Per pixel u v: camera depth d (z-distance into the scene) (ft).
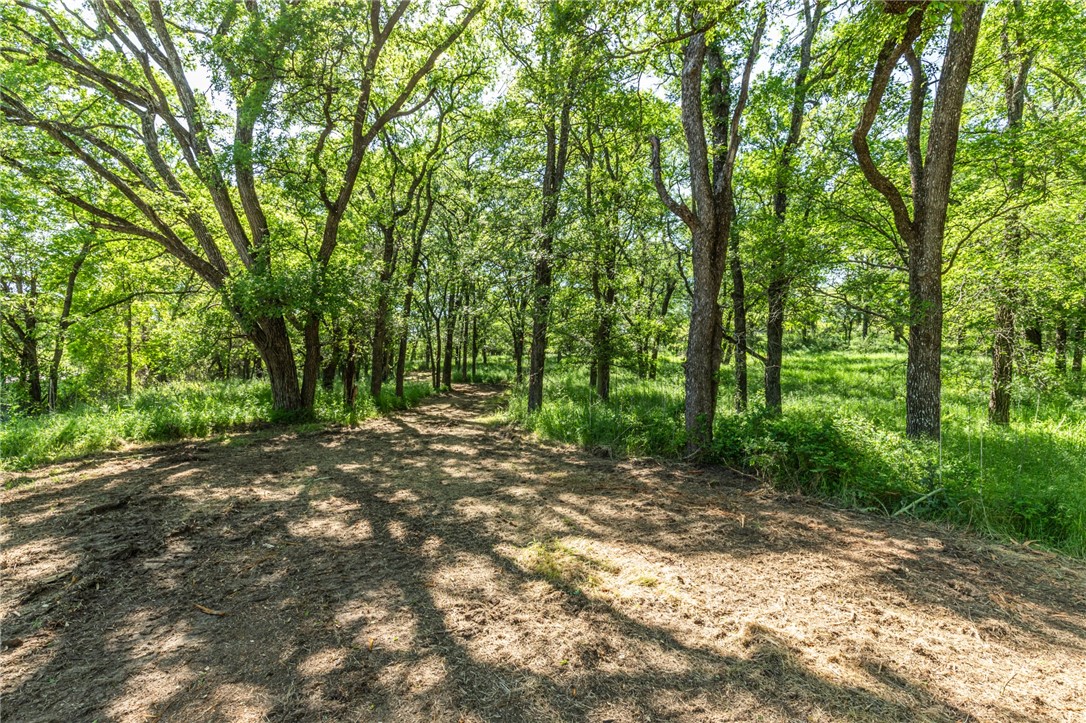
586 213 37.55
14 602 10.34
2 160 29.14
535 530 14.44
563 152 37.06
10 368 52.85
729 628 9.18
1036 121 25.53
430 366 113.19
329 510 16.39
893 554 12.39
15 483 19.45
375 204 46.70
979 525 13.93
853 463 17.63
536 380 38.17
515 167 46.98
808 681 7.68
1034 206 25.86
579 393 48.44
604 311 36.24
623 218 40.04
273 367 37.91
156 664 8.37
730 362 73.77
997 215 26.21
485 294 43.70
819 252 27.07
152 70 36.40
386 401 49.49
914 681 7.68
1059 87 37.45
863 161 21.45
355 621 9.64
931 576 11.21
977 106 37.06
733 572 11.46
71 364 70.13
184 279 50.70
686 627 9.24
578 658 8.35
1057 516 13.30
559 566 11.98
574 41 20.72
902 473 16.67
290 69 30.63
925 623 9.32
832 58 23.90
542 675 7.93
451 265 51.11
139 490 18.40
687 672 7.95
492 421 39.91
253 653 8.65
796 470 18.47
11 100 29.50
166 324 50.85
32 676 8.07
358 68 33.71
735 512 15.56
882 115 26.89
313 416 38.27
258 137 33.24
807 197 27.22
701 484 18.80
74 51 32.22
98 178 39.52
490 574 11.64
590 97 25.76
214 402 37.35
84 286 58.03
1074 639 8.82
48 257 41.73
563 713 7.10
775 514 15.38
